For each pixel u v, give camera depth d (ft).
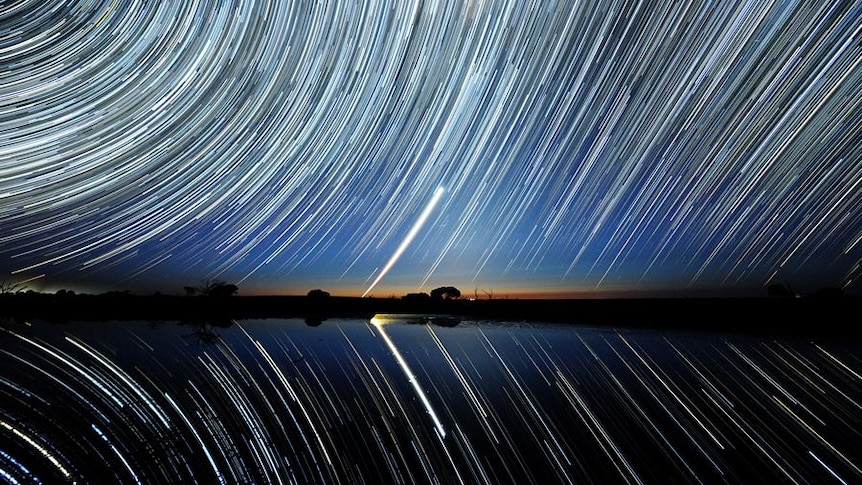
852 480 7.16
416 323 33.50
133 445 8.17
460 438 8.79
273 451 7.99
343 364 16.38
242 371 15.02
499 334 26.14
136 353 18.39
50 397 11.17
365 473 7.23
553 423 9.75
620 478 7.22
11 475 6.84
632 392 12.33
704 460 7.89
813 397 11.58
